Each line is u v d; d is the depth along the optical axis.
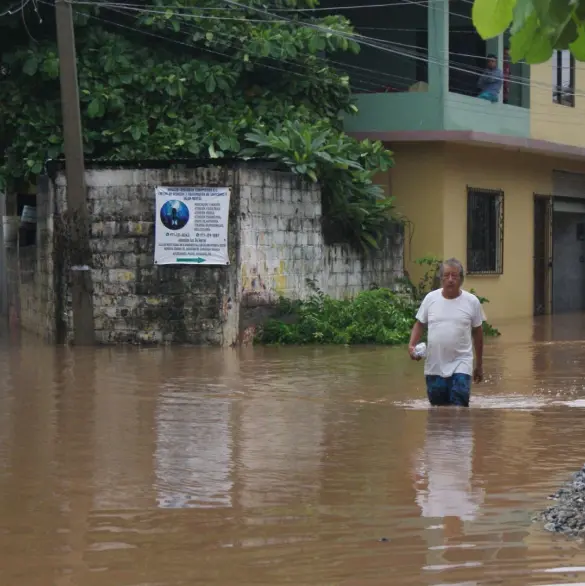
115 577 5.10
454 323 9.93
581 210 26.16
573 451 7.91
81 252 15.98
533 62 3.77
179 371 12.90
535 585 4.88
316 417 9.53
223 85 18.11
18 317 20.36
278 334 16.31
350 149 18.41
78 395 10.91
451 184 20.66
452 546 5.50
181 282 16.03
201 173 15.89
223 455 7.87
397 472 7.24
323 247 17.84
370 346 16.06
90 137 17.70
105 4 17.09
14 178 17.94
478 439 8.41
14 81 18.05
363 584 4.94
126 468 7.46
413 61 22.44
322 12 22.23
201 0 18.50
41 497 6.65
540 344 16.77
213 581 5.02
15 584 5.02
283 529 5.88
